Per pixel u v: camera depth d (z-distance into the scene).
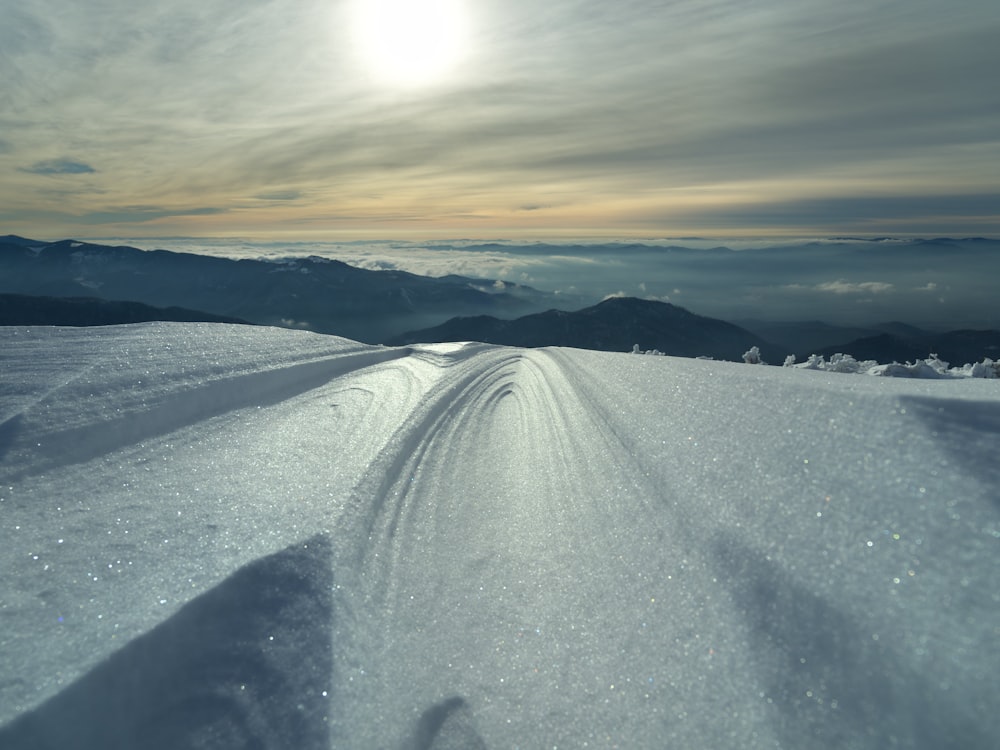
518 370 10.41
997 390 3.22
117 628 2.18
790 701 1.76
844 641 1.82
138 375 5.62
